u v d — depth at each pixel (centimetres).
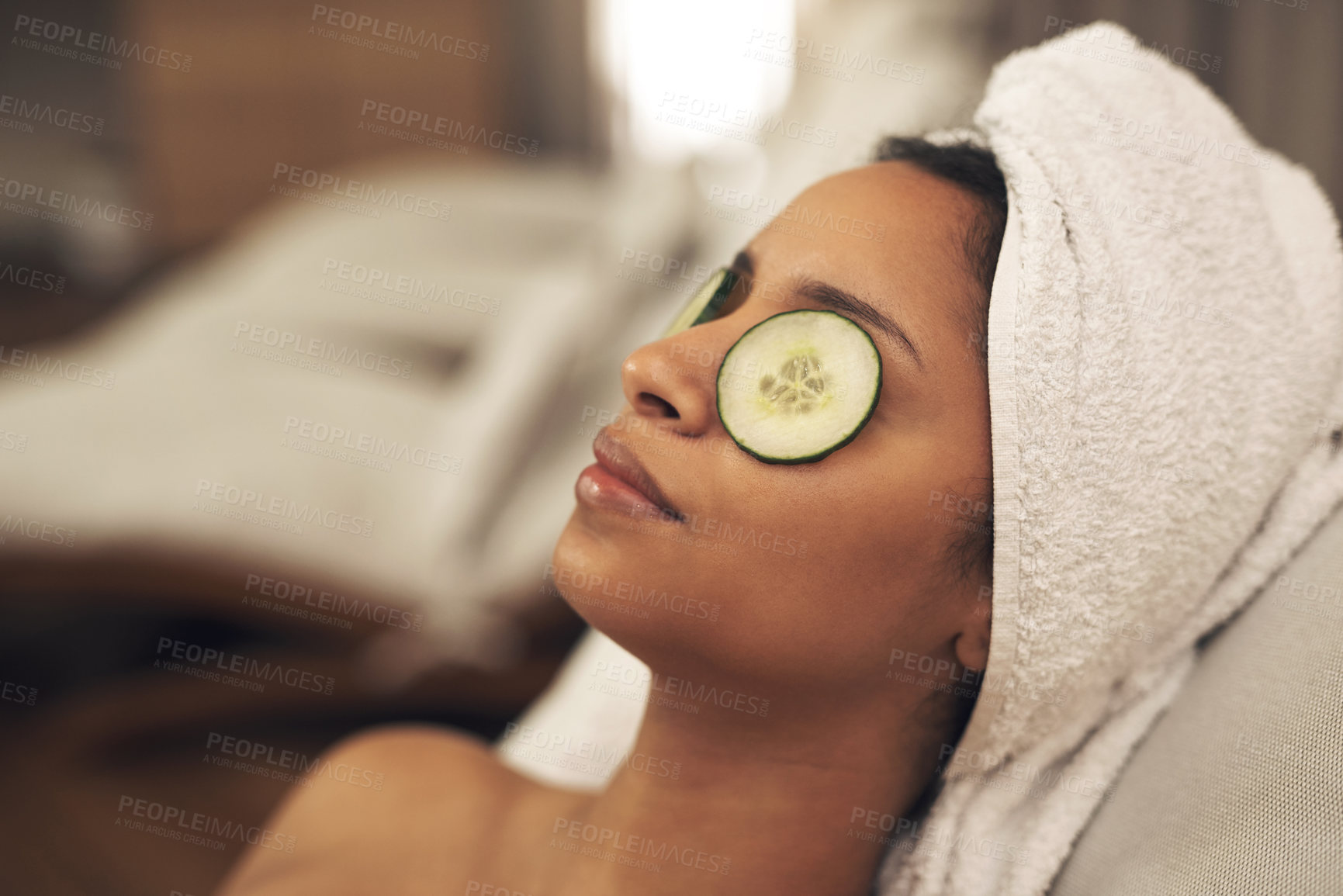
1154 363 50
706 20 274
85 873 106
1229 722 50
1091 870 53
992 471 50
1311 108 145
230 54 333
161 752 126
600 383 158
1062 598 51
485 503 138
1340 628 48
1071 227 51
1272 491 56
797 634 51
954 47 160
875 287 51
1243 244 54
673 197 176
